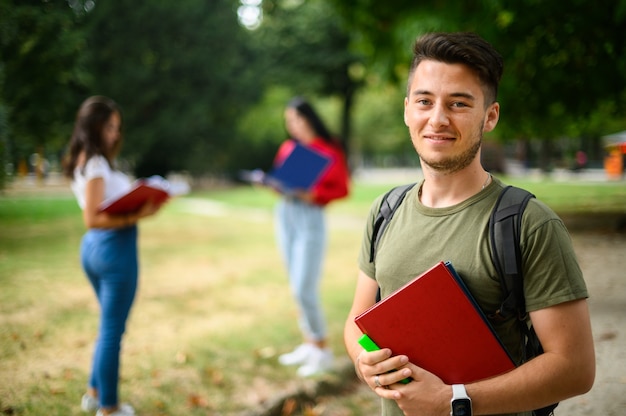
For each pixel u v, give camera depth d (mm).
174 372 4039
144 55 19188
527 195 1438
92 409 3342
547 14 6500
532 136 10688
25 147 5066
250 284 6902
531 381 1345
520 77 7746
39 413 3264
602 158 23156
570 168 23312
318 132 4379
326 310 5742
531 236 1373
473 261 1437
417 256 1524
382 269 1602
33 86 4816
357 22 9328
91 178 3057
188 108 22312
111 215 3068
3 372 3775
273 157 30297
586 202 10945
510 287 1393
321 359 4191
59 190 17578
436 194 1553
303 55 28875
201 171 26469
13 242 9273
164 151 23641
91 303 5598
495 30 6766
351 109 32875
